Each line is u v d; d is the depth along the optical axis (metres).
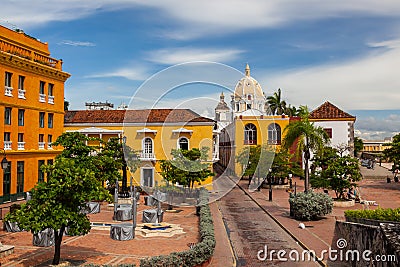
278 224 20.30
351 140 47.06
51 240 14.94
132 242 15.82
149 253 14.16
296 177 45.94
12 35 29.00
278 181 38.19
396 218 12.76
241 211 24.69
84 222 11.78
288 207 25.77
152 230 17.14
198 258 11.87
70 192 11.45
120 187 29.94
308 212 20.66
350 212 15.07
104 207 25.08
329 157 27.28
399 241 8.88
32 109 29.78
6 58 26.44
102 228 18.39
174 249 14.73
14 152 27.42
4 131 26.72
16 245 15.10
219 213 23.58
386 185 38.66
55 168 11.63
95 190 11.76
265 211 24.41
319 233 17.64
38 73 30.44
